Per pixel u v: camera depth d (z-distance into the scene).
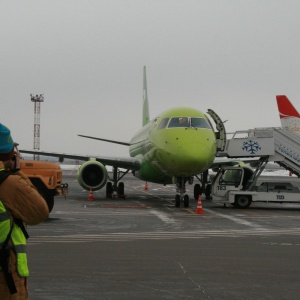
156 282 8.03
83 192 36.41
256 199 23.16
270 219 18.28
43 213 3.96
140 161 28.75
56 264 9.36
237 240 12.71
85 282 7.98
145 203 25.52
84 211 20.53
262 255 10.52
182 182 23.17
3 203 3.85
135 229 14.78
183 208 22.67
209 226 15.76
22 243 3.98
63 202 25.73
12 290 3.82
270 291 7.54
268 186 23.70
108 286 7.75
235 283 8.02
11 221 3.89
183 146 21.19
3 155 3.93
